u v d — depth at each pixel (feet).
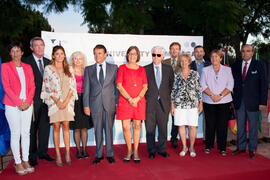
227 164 11.86
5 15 31.12
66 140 12.04
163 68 12.69
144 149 14.70
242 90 12.99
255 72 12.70
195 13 26.32
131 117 11.89
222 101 13.09
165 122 12.91
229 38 37.01
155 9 31.81
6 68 10.59
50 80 11.39
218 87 13.09
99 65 11.99
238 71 13.24
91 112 12.01
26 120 10.98
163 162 12.20
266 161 12.30
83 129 13.06
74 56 12.55
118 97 12.57
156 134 16.90
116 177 10.36
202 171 10.95
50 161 12.57
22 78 10.90
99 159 12.17
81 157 13.00
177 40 16.46
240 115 13.24
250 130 12.82
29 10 31.35
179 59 13.42
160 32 35.50
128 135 12.21
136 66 12.19
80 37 15.24
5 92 10.60
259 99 12.67
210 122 13.50
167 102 12.79
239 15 25.38
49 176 10.57
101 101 11.87
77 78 12.67
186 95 12.86
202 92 13.67
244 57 12.84
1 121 11.27
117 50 15.74
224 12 24.35
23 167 11.25
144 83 12.13
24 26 33.22
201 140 16.71
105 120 12.02
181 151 13.57
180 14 27.20
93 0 25.52
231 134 18.72
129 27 28.30
